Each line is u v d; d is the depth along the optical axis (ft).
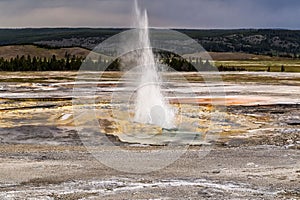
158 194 48.44
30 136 85.20
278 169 60.34
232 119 102.42
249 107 126.11
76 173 57.52
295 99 148.05
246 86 196.85
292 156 68.44
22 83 221.87
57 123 98.12
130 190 49.88
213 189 50.49
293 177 56.18
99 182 53.11
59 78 260.21
